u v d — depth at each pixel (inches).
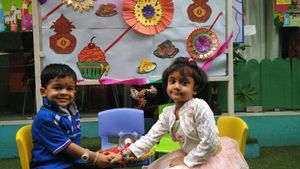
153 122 155.6
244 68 160.7
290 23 165.9
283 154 149.6
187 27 136.9
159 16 135.5
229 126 102.3
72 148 84.9
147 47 136.1
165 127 92.4
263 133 160.9
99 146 148.7
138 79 136.3
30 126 93.4
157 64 136.8
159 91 157.2
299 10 165.3
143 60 136.3
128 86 160.7
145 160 98.7
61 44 133.2
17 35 160.9
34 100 163.0
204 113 84.0
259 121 160.4
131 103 161.2
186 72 86.4
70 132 87.6
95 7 133.4
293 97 163.2
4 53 161.5
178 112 88.7
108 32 134.5
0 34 160.6
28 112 163.5
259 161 141.6
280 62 161.6
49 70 86.9
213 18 137.6
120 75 136.1
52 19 132.5
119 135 114.7
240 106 162.2
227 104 152.3
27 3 152.1
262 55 175.3
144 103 142.7
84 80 134.6
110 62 135.3
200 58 137.4
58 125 85.2
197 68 88.5
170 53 136.6
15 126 154.2
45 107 86.7
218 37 138.6
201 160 83.4
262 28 174.4
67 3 132.0
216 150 87.4
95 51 134.6
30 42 161.2
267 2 173.0
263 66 161.3
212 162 84.8
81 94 162.6
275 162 140.4
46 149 85.5
